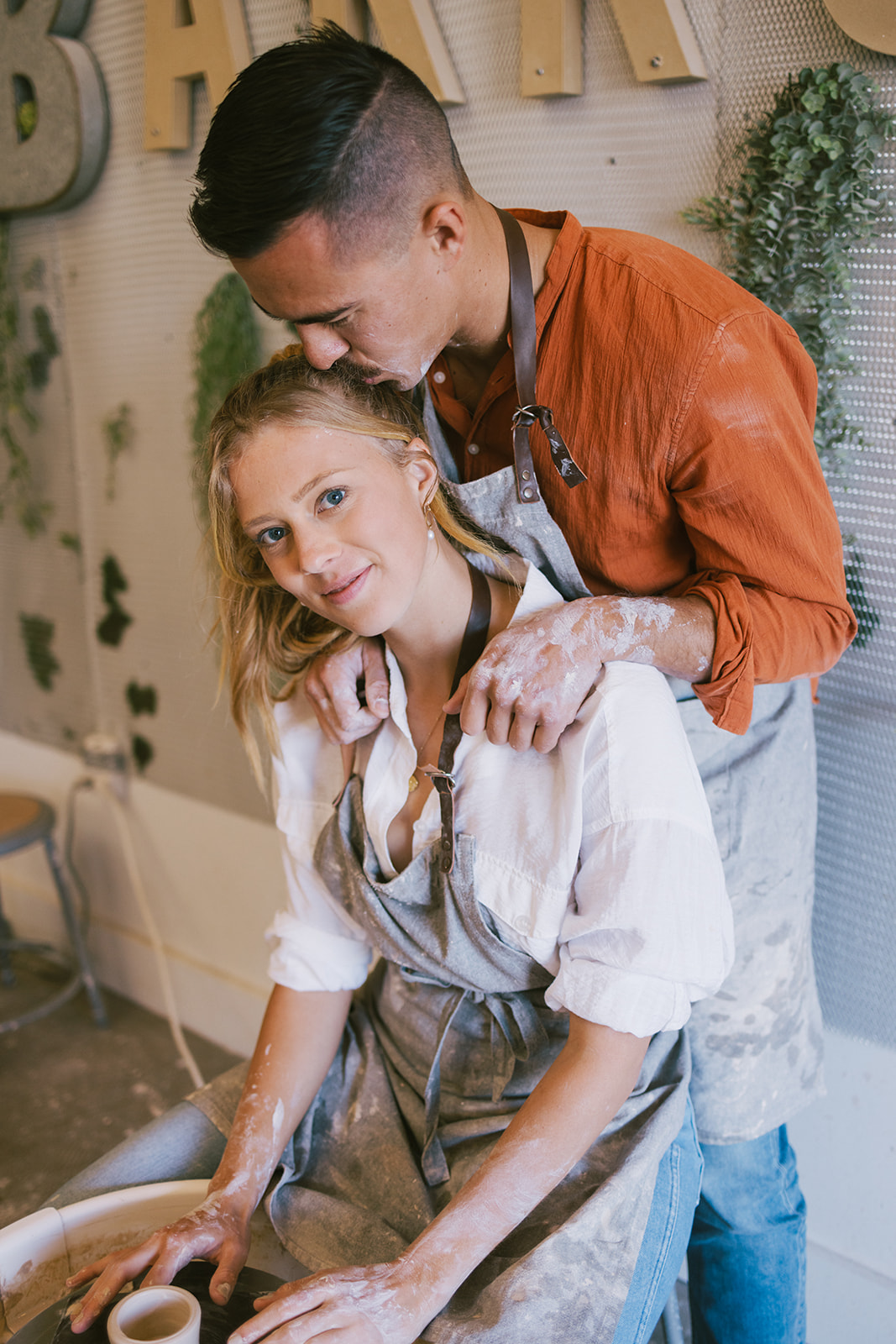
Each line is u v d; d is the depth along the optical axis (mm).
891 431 1192
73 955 2537
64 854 2492
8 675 2514
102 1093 2104
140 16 1755
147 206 1860
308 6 1532
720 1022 1146
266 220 823
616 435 1015
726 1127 1157
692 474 1000
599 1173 876
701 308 961
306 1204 944
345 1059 1071
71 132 1854
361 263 858
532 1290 786
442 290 931
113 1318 761
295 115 799
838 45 1119
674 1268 920
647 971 814
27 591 2383
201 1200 960
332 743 1051
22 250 2111
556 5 1257
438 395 1162
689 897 825
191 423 1909
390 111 842
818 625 1024
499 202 1444
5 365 2207
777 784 1153
